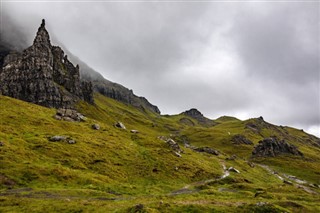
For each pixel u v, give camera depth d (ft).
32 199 172.24
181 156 421.18
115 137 463.83
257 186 297.33
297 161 654.12
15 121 408.46
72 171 255.50
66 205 159.22
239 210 148.05
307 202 206.08
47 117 488.44
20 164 242.37
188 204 150.61
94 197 193.88
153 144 466.70
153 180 300.61
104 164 311.47
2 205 157.17
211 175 366.43
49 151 308.19
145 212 131.23
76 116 536.42
